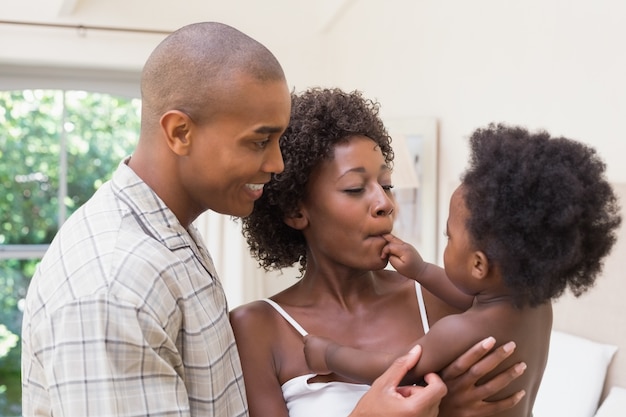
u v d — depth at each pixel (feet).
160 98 3.80
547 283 3.51
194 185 3.89
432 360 3.79
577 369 8.22
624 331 8.28
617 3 9.00
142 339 3.36
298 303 4.63
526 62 10.52
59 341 3.33
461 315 3.82
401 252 4.40
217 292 4.05
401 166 12.23
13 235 15.31
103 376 3.30
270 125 3.79
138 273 3.48
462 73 11.88
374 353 4.02
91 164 15.62
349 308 4.56
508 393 3.88
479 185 3.62
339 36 15.48
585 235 3.59
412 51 13.16
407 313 4.57
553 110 10.04
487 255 3.66
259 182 3.94
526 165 3.51
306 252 4.91
